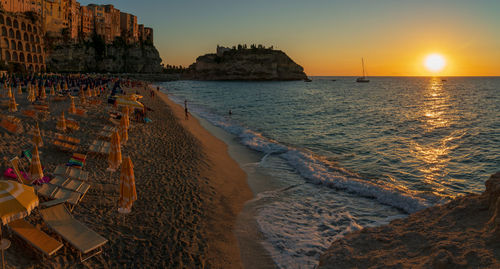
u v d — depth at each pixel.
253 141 24.59
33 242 6.79
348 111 50.62
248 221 11.11
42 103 26.41
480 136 29.00
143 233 9.06
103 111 27.02
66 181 10.09
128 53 175.12
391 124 36.59
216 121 36.22
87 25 152.12
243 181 15.36
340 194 14.02
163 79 192.25
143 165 14.89
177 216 10.44
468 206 6.95
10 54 89.50
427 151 22.84
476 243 5.67
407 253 6.09
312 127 33.97
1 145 13.52
